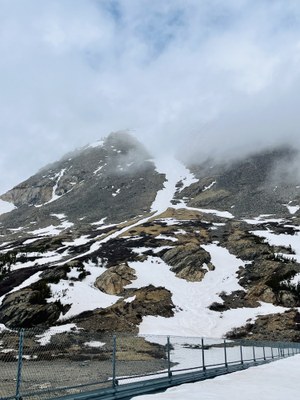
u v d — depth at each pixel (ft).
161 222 408.46
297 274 245.45
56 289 210.38
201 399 46.93
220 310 218.18
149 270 260.01
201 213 479.41
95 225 497.05
